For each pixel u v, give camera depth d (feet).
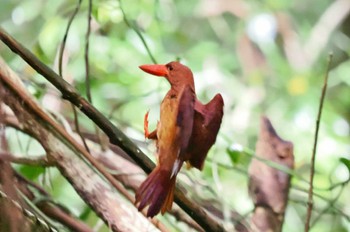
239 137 23.63
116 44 20.42
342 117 26.18
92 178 14.88
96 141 15.94
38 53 17.39
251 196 15.79
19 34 24.75
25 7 24.64
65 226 15.52
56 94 15.85
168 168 13.37
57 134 14.82
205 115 13.46
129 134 17.53
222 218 15.53
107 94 20.35
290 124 24.41
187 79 13.53
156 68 13.58
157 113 20.62
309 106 24.97
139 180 15.67
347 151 22.84
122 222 14.79
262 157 15.94
